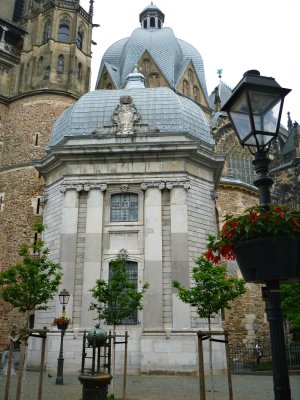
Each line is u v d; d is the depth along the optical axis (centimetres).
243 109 629
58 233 2642
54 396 1494
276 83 627
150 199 2588
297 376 2336
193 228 2572
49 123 3891
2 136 4003
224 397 1518
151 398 1473
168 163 2641
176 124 2845
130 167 2655
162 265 2473
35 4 4547
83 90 4253
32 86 4097
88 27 4531
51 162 2808
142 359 2297
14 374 2256
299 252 541
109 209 2628
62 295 2130
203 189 2728
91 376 1130
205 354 2358
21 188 3691
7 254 3541
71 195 2636
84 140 2730
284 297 2612
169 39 5341
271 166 5600
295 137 5488
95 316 2392
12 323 3256
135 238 2559
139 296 1781
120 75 5297
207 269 1744
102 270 2508
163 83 5016
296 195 5256
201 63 5566
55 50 4191
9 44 4556
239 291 1706
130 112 2788
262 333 3594
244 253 567
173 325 2348
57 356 2342
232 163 5012
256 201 4056
